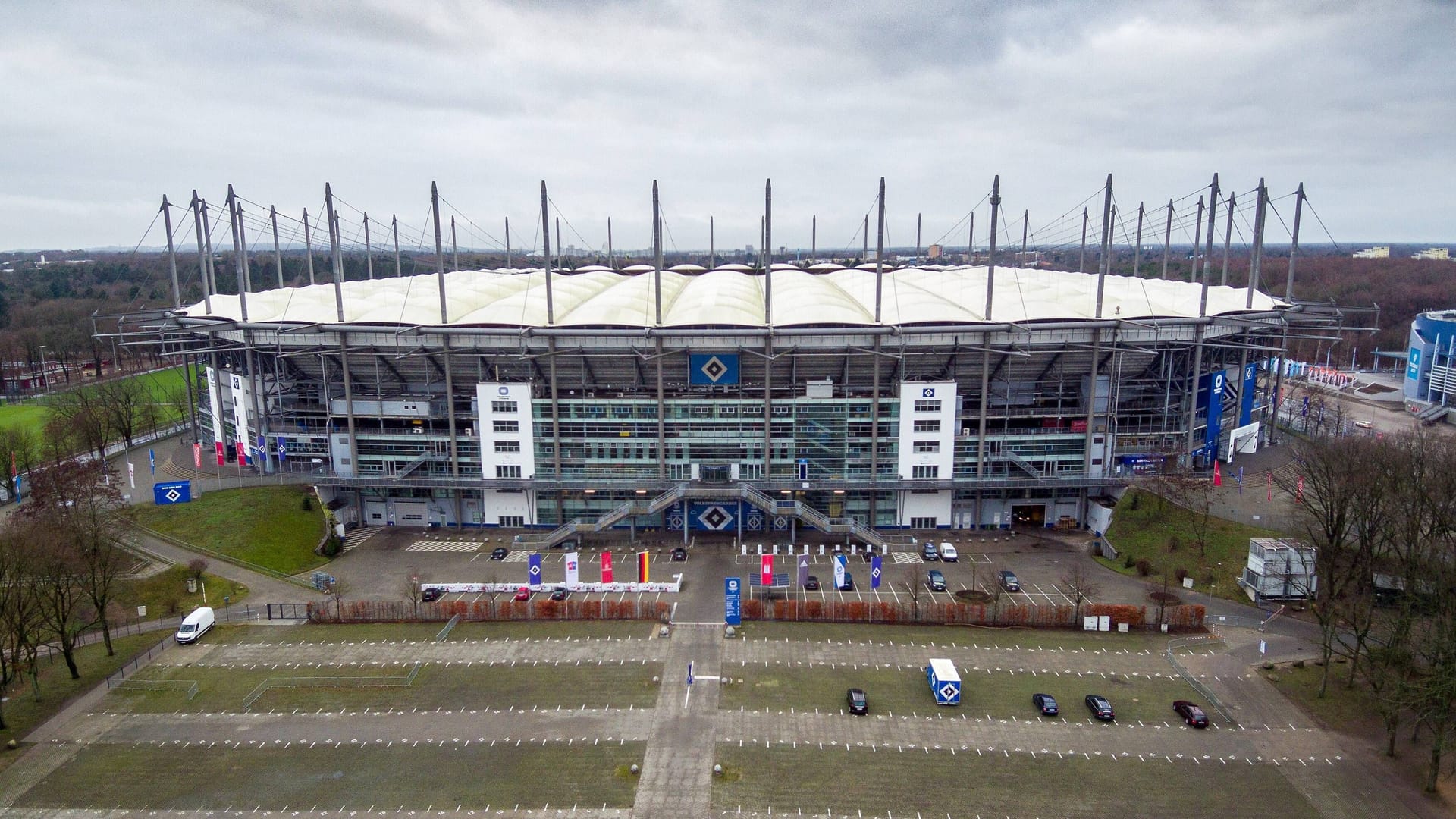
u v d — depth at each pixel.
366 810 55.19
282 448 115.12
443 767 59.97
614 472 115.19
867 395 113.44
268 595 91.44
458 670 74.56
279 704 68.81
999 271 159.50
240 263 122.44
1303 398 172.00
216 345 125.69
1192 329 112.94
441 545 111.12
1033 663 75.62
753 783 57.91
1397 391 199.38
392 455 117.62
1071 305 122.50
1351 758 60.78
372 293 145.50
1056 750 61.84
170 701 69.25
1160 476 107.50
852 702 67.00
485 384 113.69
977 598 90.25
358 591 93.81
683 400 112.38
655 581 96.38
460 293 137.62
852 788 57.38
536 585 91.12
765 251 111.19
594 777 58.53
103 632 79.31
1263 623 82.88
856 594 92.00
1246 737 63.50
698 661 76.06
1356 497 85.06
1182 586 92.50
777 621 84.88
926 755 61.31
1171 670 74.25
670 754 61.41
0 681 66.69
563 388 120.50
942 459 112.81
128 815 55.06
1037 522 117.69
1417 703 57.78
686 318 113.81
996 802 55.84
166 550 97.62
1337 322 140.62
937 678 68.19
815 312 114.38
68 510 86.19
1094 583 94.38
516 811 54.88
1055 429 114.50
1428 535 76.00
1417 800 55.91
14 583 70.69
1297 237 146.62
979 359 114.25
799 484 111.25
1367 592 85.19
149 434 152.25
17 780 58.81
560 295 139.12
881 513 116.06
